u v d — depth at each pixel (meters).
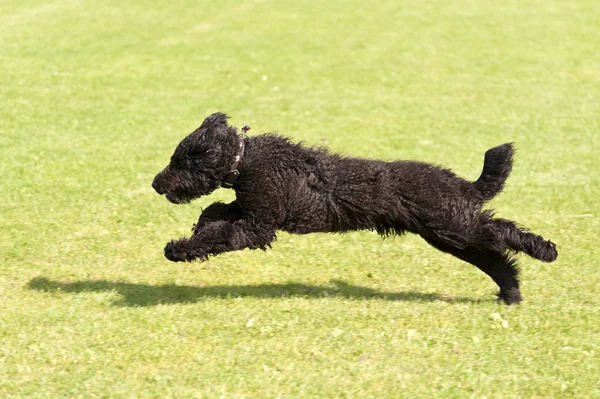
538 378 7.14
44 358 7.46
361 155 15.70
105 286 9.57
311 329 8.18
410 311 8.72
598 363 7.45
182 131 17.19
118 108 18.78
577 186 14.02
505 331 8.20
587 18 32.88
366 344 7.80
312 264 10.52
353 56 25.88
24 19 28.94
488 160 8.49
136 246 10.98
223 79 22.25
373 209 8.23
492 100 20.73
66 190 13.16
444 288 9.73
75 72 21.97
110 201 12.74
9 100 18.84
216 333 8.05
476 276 10.11
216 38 27.69
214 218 8.67
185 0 35.19
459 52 26.80
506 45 27.98
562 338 8.02
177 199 8.37
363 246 11.19
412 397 6.79
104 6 32.56
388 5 35.97
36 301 9.02
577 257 10.74
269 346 7.74
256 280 9.95
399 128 17.94
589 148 16.52
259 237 8.28
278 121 18.33
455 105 20.17
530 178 14.50
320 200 8.30
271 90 21.28
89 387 6.91
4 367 7.30
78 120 17.62
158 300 9.09
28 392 6.84
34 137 16.17
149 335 7.99
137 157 15.20
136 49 25.23
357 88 21.84
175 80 21.84
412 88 21.98
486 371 7.26
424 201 8.22
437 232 8.34
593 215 12.56
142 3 33.78
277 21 31.41
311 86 21.91
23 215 11.97
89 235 11.31
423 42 28.34
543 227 12.02
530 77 23.39
